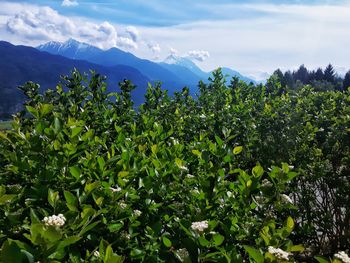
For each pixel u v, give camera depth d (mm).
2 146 4562
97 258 2559
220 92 9852
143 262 3057
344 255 2814
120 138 4984
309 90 10609
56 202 2930
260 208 3869
